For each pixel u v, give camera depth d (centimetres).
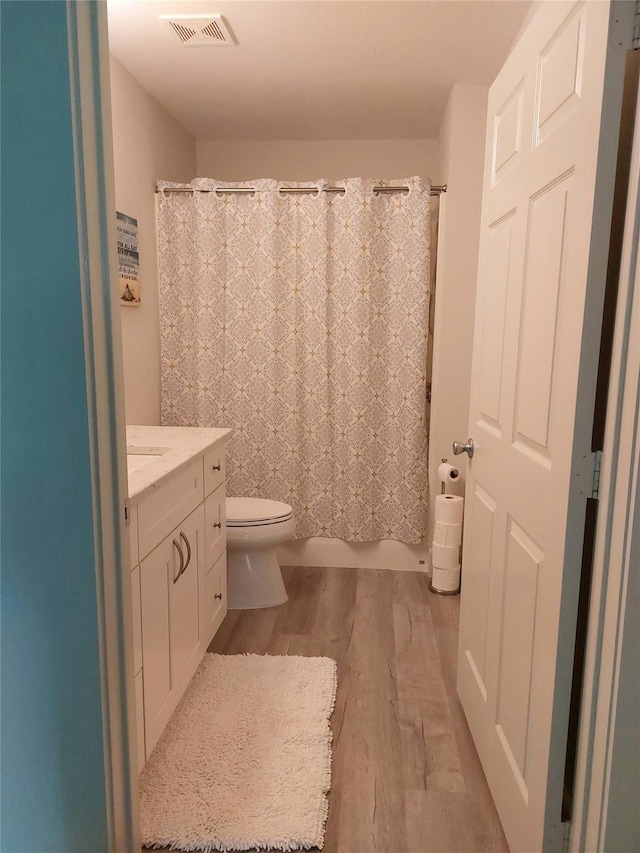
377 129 326
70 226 84
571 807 117
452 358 289
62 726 95
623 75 95
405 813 152
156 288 295
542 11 128
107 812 99
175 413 305
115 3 198
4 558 91
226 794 155
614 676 98
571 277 108
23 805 96
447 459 296
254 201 287
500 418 154
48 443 88
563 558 108
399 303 289
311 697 198
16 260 85
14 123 82
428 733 183
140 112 268
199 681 207
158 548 160
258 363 297
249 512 261
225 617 259
